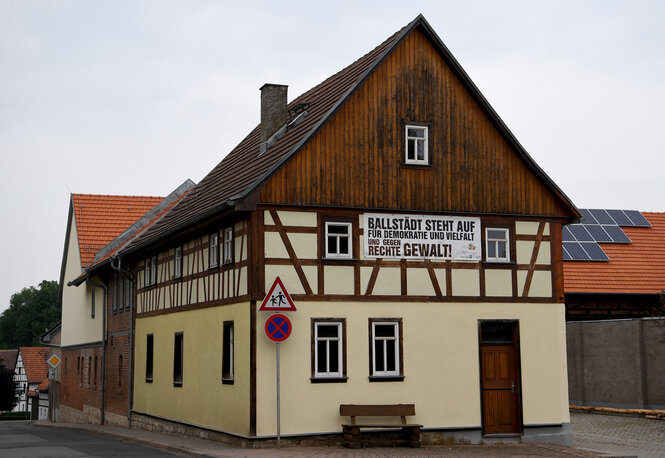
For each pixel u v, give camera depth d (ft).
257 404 64.18
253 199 65.41
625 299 123.34
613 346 105.70
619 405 104.32
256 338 64.80
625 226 137.18
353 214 68.80
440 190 71.87
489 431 71.46
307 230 67.21
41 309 422.82
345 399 66.80
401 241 70.03
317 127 67.92
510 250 73.67
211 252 75.46
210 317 74.49
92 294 128.36
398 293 69.36
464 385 70.59
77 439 81.92
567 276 121.90
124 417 103.55
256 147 84.84
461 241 72.02
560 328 74.28
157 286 92.48
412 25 71.97
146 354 95.20
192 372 78.79
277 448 62.75
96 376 122.11
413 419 68.69
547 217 75.20
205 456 58.85
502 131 73.97
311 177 67.67
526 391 72.43
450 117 73.05
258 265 65.46
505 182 74.13
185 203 97.71
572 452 64.85
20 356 355.56
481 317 71.77
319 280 67.05
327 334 67.51
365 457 57.82
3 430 105.81
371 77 70.79
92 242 137.28
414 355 69.31
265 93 81.15
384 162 70.23
